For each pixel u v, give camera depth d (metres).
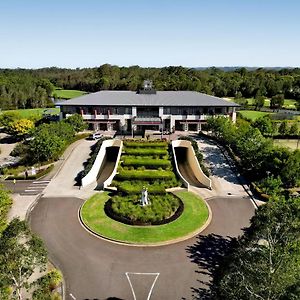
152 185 51.22
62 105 83.94
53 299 28.02
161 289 30.09
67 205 46.94
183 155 69.56
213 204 47.38
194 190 52.31
